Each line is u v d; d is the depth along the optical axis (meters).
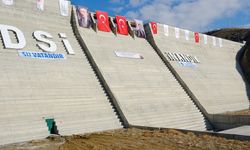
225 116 28.31
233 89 41.91
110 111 23.44
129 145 16.72
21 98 19.86
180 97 30.92
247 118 26.73
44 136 18.83
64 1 29.39
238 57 53.97
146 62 33.19
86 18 31.06
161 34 39.41
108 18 33.94
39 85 21.62
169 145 16.77
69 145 16.64
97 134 19.77
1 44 22.66
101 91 24.95
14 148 16.02
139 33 36.91
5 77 20.53
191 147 16.36
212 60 45.78
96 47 29.52
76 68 25.58
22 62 22.47
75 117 21.02
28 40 24.48
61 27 28.55
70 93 22.67
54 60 24.72
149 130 21.28
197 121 28.53
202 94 34.06
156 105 27.22
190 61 39.94
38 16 26.94
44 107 20.33
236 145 16.72
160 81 31.47
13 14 25.16
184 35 43.75
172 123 26.08
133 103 25.53
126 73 28.98
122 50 32.16
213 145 16.77
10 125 17.91
